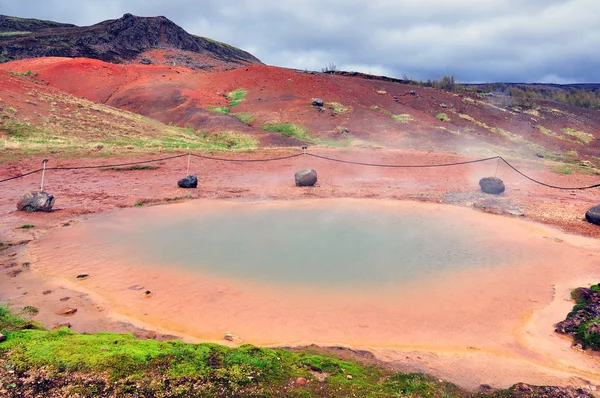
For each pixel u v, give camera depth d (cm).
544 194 1791
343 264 930
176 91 4297
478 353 589
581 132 4631
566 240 1163
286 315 691
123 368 437
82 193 1584
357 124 3609
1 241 1017
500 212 1455
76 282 798
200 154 2461
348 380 470
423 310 722
